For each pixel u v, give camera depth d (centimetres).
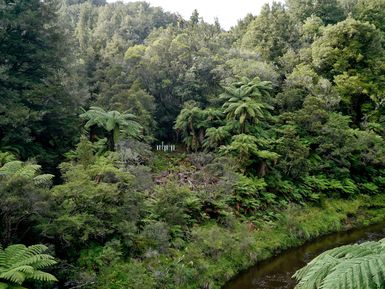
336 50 3209
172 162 2441
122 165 1673
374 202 2355
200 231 1472
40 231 1038
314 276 331
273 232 1738
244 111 2311
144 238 1248
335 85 3141
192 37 3450
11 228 1015
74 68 2116
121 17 6662
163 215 1438
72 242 1112
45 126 1795
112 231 1163
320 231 1897
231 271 1363
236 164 2052
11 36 1819
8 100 1642
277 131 2438
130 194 1312
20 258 837
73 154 1688
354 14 4344
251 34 3897
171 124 3000
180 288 1155
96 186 1219
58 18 2017
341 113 2891
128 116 2039
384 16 4062
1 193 905
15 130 1620
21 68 1895
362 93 3081
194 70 2967
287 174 2173
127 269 1102
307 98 2572
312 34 3831
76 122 1909
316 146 2492
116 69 2809
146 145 2319
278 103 2705
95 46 3219
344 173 2373
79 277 1024
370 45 3253
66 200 1125
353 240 1809
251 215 1814
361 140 2473
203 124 2525
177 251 1309
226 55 3231
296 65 3206
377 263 295
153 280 1110
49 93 1747
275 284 1315
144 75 2977
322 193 2245
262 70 2867
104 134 2169
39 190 986
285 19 3888
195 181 1933
